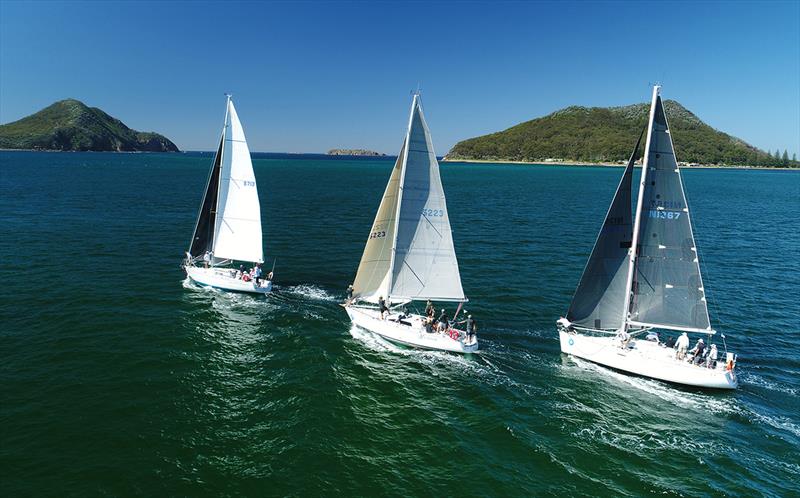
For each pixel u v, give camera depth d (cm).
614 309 2823
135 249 4903
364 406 2267
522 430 2114
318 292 3881
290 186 13200
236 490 1683
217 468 1789
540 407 2308
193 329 3048
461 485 1761
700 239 6366
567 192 12988
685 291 2620
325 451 1920
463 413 2241
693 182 18338
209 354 2723
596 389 2486
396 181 2981
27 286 3628
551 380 2569
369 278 3148
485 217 7962
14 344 2686
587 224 7425
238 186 3744
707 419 2238
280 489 1698
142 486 1675
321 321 3294
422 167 2884
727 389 2478
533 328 3256
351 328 3177
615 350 2672
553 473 1842
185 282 3931
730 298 3922
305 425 2091
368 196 11031
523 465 1884
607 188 14588
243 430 2033
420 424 2138
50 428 1955
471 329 2856
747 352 2939
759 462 1941
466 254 5231
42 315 3108
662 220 2614
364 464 1856
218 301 3562
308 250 5259
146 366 2531
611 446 2020
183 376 2456
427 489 1733
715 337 3145
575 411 2281
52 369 2434
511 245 5747
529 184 16025
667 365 2534
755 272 4716
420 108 2789
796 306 3741
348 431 2064
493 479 1797
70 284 3728
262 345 2881
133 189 10438
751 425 2200
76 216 6612
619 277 2789
